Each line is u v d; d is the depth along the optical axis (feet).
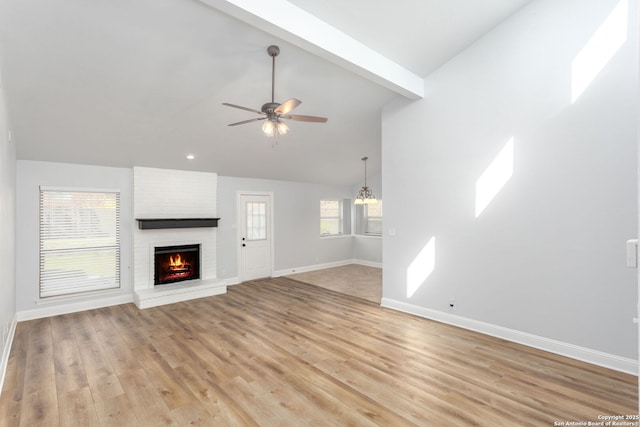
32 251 14.69
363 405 7.90
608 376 9.13
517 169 11.32
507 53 11.50
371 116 16.43
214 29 9.71
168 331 12.96
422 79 13.98
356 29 10.62
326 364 10.03
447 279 13.37
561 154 10.37
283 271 24.40
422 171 14.11
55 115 12.21
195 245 19.45
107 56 9.99
